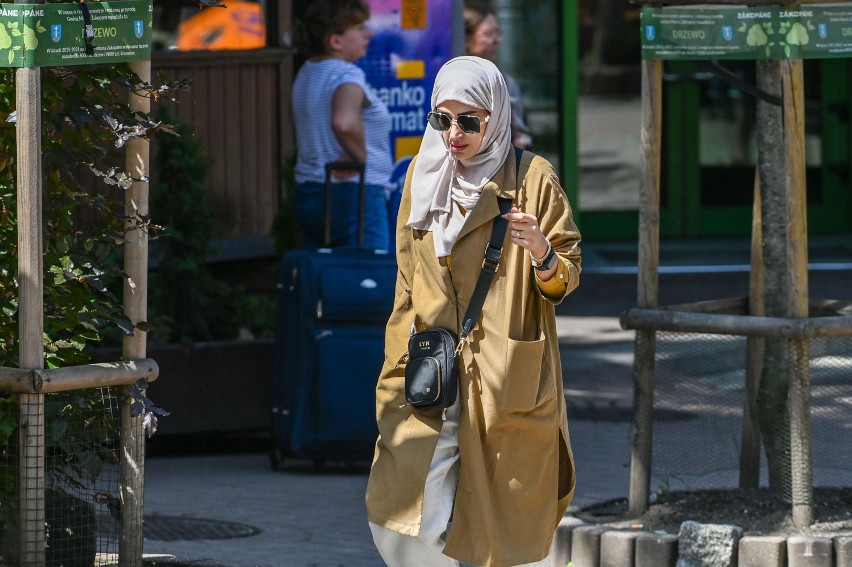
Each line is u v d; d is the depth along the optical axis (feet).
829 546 50.21
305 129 82.12
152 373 45.80
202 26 101.71
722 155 152.56
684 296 121.19
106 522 48.21
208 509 65.51
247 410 77.87
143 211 45.75
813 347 56.08
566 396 89.25
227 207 95.76
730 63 151.64
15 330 46.32
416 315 41.32
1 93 45.09
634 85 150.00
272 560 56.24
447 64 40.34
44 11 41.37
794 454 53.31
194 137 79.61
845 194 154.92
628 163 150.61
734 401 59.31
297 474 73.61
